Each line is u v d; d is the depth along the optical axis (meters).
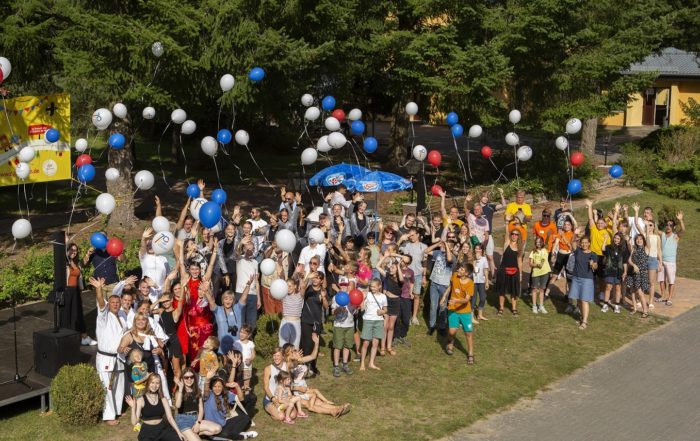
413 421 10.60
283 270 13.16
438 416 10.80
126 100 18.31
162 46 16.92
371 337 12.34
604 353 13.62
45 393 10.34
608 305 16.03
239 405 10.15
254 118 27.22
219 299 12.62
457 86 23.47
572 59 24.48
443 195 16.22
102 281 10.35
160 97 17.91
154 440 9.34
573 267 14.98
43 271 15.15
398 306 13.18
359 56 24.89
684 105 34.47
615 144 43.91
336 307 11.91
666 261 16.61
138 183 13.27
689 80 50.09
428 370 12.55
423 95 28.39
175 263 12.99
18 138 19.44
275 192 27.84
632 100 26.44
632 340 14.34
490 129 26.44
